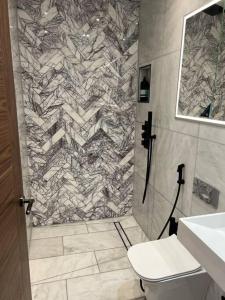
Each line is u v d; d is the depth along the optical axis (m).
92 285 1.84
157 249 1.56
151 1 2.11
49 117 2.40
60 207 2.65
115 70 2.46
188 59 1.61
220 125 1.33
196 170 1.57
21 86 2.21
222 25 1.30
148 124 2.20
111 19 2.34
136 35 2.45
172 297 1.41
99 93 2.47
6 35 0.96
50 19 2.20
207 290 1.47
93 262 2.10
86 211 2.74
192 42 1.55
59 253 2.21
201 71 1.49
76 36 2.29
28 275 1.29
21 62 2.23
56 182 2.57
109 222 2.75
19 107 2.00
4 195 0.86
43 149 2.46
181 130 1.74
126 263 2.09
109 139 2.61
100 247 2.31
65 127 2.46
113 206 2.81
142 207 2.57
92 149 2.58
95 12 2.29
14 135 1.05
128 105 2.59
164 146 2.02
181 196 1.77
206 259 0.96
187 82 1.63
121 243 2.37
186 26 1.60
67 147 2.51
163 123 2.02
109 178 2.72
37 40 2.22
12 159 1.00
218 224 1.20
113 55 2.42
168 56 1.87
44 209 2.61
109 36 2.37
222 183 1.33
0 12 0.87
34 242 2.37
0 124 0.83
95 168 2.64
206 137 1.46
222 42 1.31
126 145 2.69
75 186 2.63
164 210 2.06
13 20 1.89
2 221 0.83
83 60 2.36
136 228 2.64
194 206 1.61
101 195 2.74
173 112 1.84
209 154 1.43
